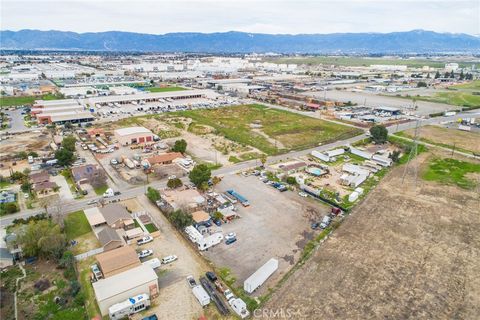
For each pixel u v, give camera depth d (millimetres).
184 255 39781
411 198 54250
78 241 42188
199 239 41031
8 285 34406
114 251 37250
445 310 31391
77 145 80812
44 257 38875
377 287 34281
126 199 53281
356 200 53531
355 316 30578
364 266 37531
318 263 38000
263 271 35188
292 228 45656
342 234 44000
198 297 32312
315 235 43906
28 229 38688
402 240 42656
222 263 38281
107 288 31594
